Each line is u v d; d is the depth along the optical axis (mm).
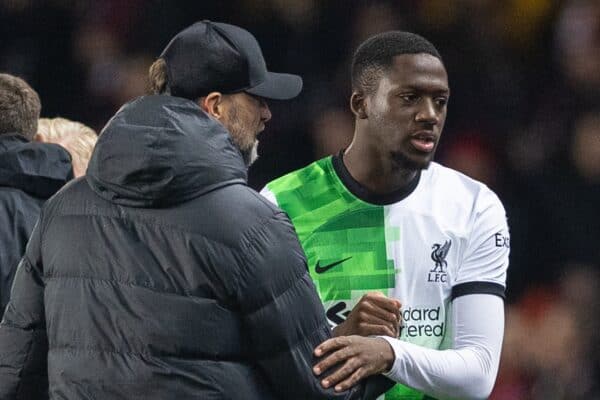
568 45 32969
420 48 14820
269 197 15594
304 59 32344
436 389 14359
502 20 33188
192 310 12648
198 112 13016
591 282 30094
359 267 15266
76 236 13047
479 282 15133
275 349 12867
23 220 16656
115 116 12992
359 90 15156
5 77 17172
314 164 15695
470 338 14953
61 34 34000
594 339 29125
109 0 33969
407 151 14727
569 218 30688
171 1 33688
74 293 12953
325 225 15383
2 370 13516
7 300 16531
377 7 32750
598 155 31266
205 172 12812
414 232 15258
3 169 16719
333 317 15266
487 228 15328
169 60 14078
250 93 14133
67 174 17094
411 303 15156
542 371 28438
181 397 12586
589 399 28203
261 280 12766
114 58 33500
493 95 32312
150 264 12758
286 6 32844
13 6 34094
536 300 29906
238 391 12773
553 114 32250
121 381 12641
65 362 12898
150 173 12609
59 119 19031
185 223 12750
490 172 31328
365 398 13898
